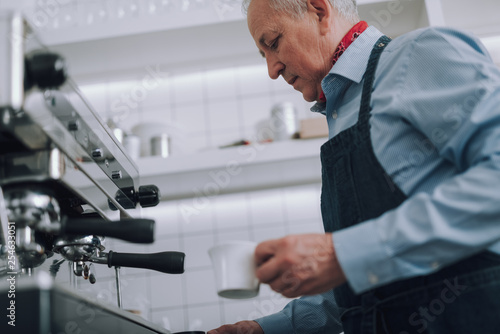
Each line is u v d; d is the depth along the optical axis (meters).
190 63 2.40
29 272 0.99
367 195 0.92
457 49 0.87
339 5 1.12
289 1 1.10
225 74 2.50
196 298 2.28
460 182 0.76
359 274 0.75
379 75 0.97
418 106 0.86
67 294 0.69
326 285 0.77
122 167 1.21
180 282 2.30
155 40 2.17
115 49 2.20
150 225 0.85
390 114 0.90
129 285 2.29
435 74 0.87
